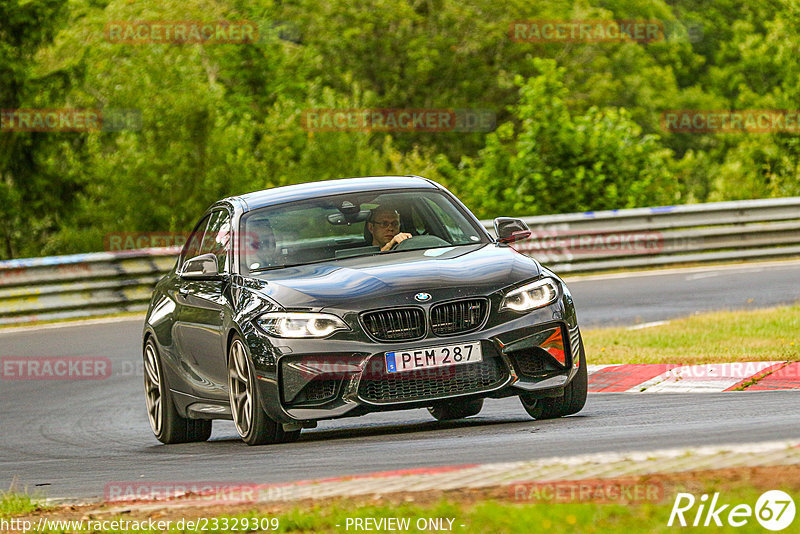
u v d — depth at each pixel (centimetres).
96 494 2095
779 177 12044
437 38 17400
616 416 2530
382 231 2723
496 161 9244
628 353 3634
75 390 4203
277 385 2423
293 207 2844
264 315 2477
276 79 14200
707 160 15225
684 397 2909
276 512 1659
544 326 2452
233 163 9800
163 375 3042
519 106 9181
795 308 4331
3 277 6091
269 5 15175
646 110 18862
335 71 17075
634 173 9150
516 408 3153
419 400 2372
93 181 9931
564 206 8981
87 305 6272
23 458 2989
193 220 9712
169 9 12800
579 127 9081
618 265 6925
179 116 9706
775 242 7119
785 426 2008
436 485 1686
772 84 14700
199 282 2906
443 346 2383
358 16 17250
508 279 2477
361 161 10469
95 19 11738
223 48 13912
